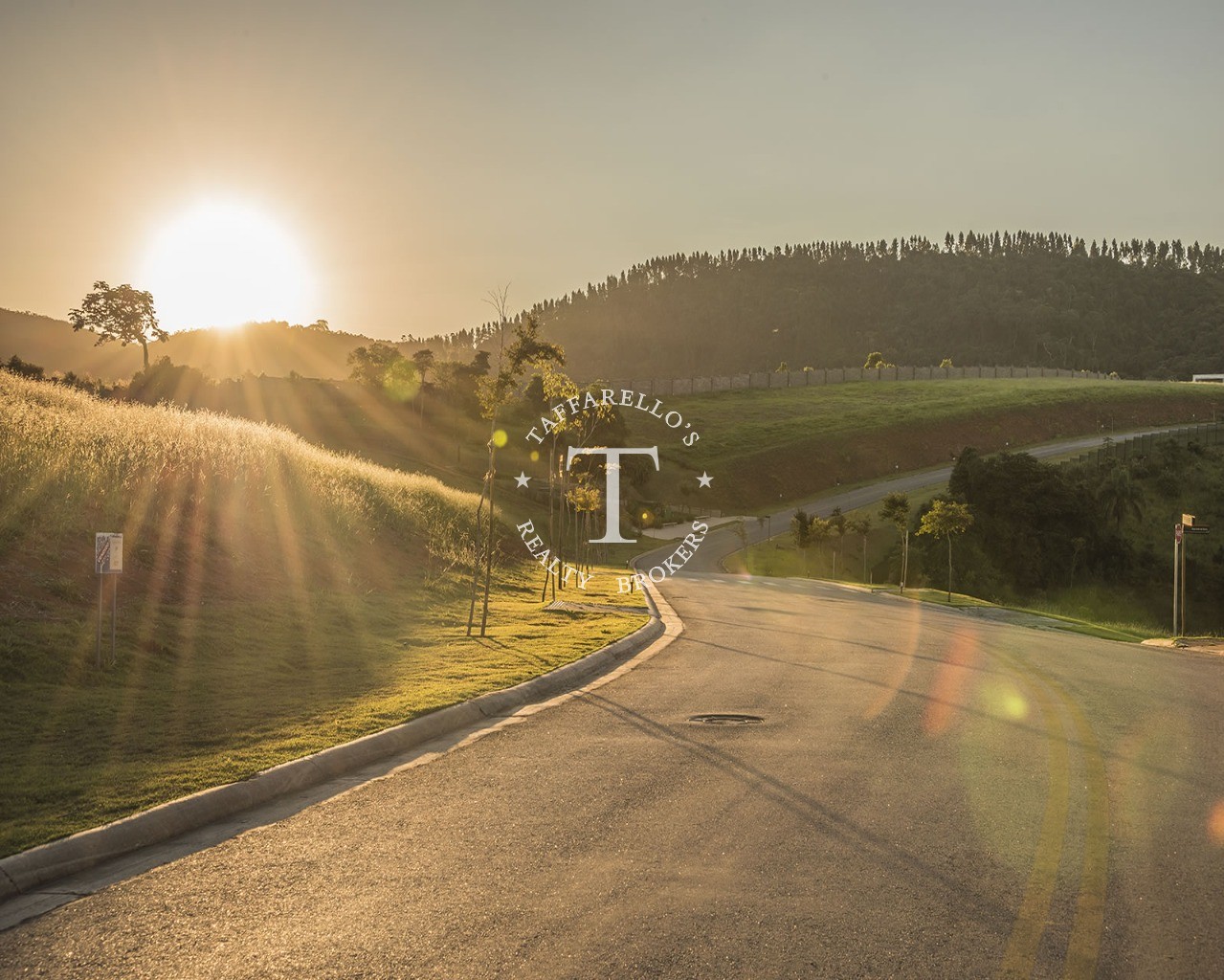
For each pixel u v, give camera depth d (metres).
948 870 5.48
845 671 14.52
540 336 20.83
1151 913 4.86
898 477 123.69
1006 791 7.28
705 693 12.27
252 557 19.62
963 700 11.77
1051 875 5.41
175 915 4.83
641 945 4.41
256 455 26.92
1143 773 7.94
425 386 118.25
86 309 106.75
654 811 6.73
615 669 14.73
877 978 4.08
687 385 167.50
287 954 4.34
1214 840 6.12
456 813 6.70
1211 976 4.14
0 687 10.07
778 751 8.70
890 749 8.79
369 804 6.97
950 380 187.00
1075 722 10.30
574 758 8.44
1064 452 127.75
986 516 84.00
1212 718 10.79
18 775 7.15
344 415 104.75
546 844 5.98
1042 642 20.81
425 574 25.95
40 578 13.80
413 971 4.15
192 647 13.13
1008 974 4.12
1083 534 83.19
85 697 10.05
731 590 39.34
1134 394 166.25
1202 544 89.75
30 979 4.11
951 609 36.44
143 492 19.52
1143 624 76.38
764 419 140.88
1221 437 123.94
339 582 20.92
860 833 6.20
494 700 11.12
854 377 185.12
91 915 4.84
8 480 16.55
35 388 26.86
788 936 4.52
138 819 6.12
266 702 10.33
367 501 30.14
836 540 87.12
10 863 5.29
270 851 5.89
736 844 5.95
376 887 5.22
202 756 7.83
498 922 4.70
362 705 10.23
